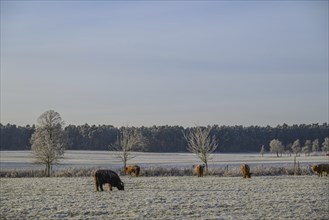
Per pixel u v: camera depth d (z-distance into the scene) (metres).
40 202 24.50
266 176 46.16
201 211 21.11
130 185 35.16
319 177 43.72
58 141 61.09
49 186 34.75
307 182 37.06
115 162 90.25
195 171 49.88
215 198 26.05
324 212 20.91
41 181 40.53
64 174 50.09
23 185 35.88
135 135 62.88
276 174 49.47
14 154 125.44
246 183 36.31
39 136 60.34
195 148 55.97
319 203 23.78
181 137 165.25
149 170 49.81
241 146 171.25
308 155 135.62
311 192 29.08
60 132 62.59
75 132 172.38
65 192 29.94
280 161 92.50
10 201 24.98
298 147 140.62
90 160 98.56
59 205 23.17
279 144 132.50
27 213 20.64
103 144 169.00
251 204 23.39
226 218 19.17
